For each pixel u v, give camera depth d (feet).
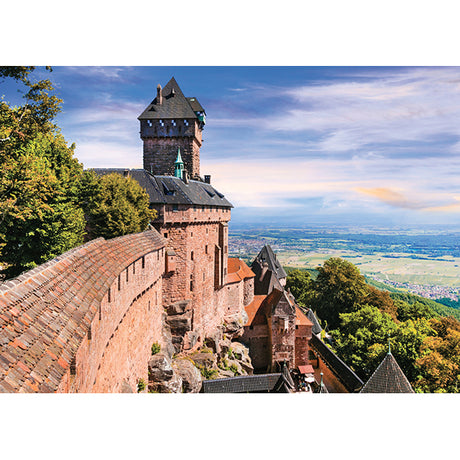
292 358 178.40
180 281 140.15
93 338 42.06
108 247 63.36
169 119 184.03
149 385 88.48
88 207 112.78
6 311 26.16
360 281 270.05
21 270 89.15
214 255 171.53
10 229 86.89
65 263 42.65
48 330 29.17
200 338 153.28
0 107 84.02
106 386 51.62
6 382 21.04
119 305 59.62
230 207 190.80
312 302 286.46
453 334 166.20
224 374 145.38
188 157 185.88
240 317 186.60
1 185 79.36
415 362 150.61
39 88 90.84
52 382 24.94
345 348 189.16
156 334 102.47
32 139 96.78
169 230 137.28
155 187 138.62
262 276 240.53
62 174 99.50
